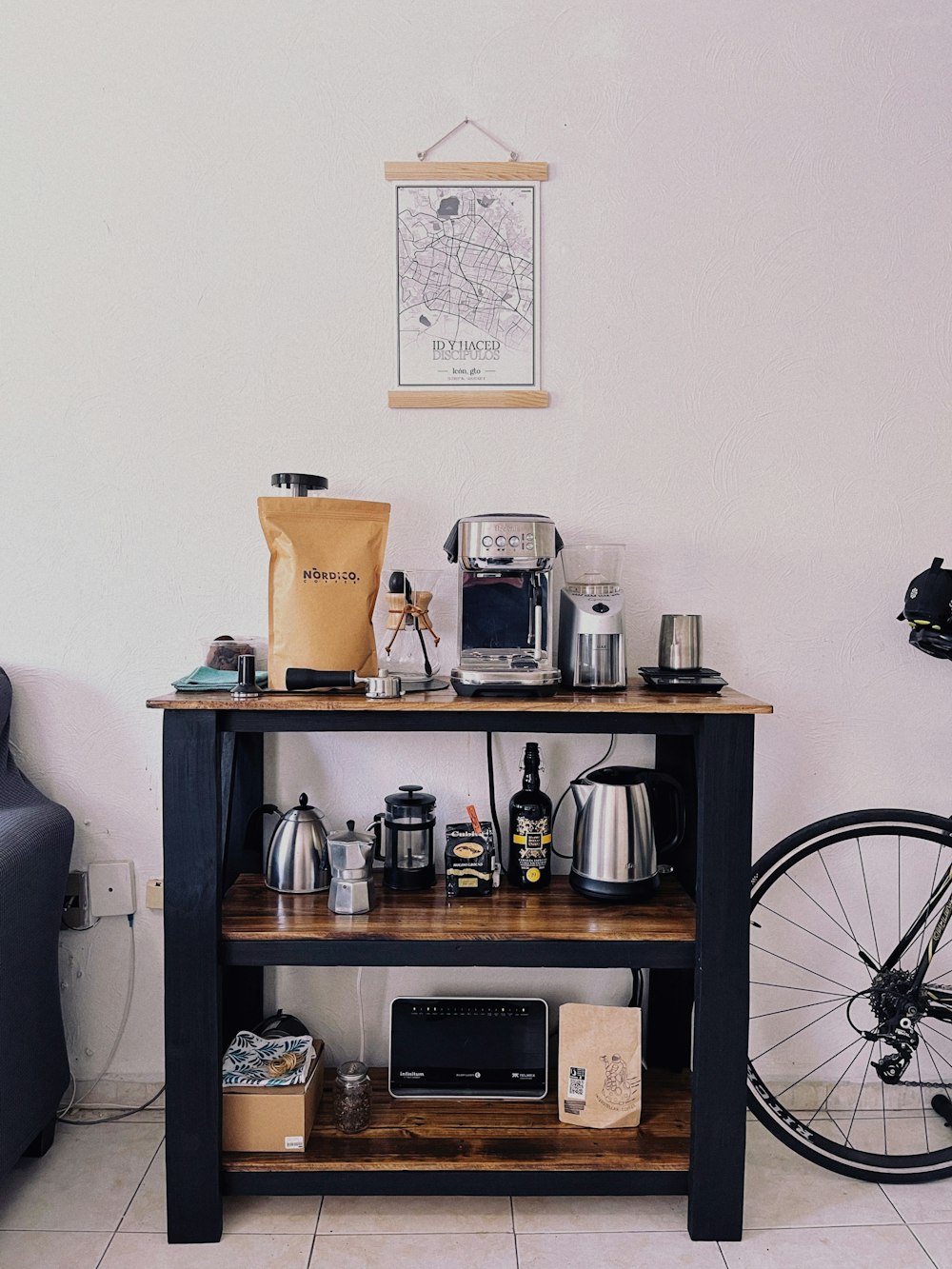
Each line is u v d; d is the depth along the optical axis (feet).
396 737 6.13
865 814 5.75
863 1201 5.39
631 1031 5.35
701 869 4.92
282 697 4.96
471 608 5.49
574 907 5.33
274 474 5.66
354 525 5.28
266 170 5.91
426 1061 5.68
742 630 6.13
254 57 5.87
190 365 5.98
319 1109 5.59
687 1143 5.20
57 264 5.94
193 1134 4.93
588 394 6.02
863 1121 6.14
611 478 6.05
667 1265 4.84
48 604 6.08
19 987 5.15
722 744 4.89
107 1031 6.17
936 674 6.17
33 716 6.12
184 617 6.08
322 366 5.98
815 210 5.99
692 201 5.97
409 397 5.95
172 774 4.86
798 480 6.09
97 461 6.01
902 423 6.08
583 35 5.89
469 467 6.04
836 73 5.95
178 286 5.95
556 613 5.99
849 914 6.25
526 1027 5.70
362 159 5.91
